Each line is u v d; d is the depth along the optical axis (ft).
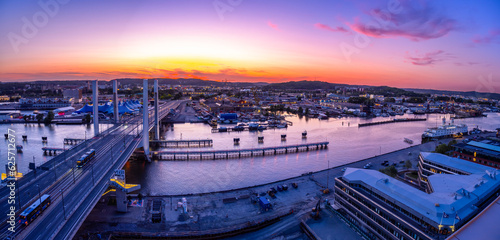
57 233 235.61
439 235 235.61
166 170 537.24
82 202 294.66
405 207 268.41
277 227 317.22
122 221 313.94
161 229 302.25
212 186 458.09
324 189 421.59
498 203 265.75
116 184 326.03
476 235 217.36
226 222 321.52
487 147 498.28
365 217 305.73
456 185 314.55
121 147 546.67
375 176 332.80
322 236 296.30
